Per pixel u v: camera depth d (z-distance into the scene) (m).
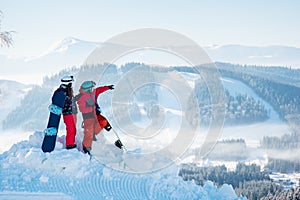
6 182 7.21
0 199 6.54
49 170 7.76
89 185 7.38
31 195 6.78
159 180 7.77
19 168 7.72
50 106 8.61
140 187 7.49
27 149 8.33
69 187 7.25
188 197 7.46
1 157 8.35
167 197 7.34
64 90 8.75
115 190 7.26
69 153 8.14
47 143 8.43
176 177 7.93
